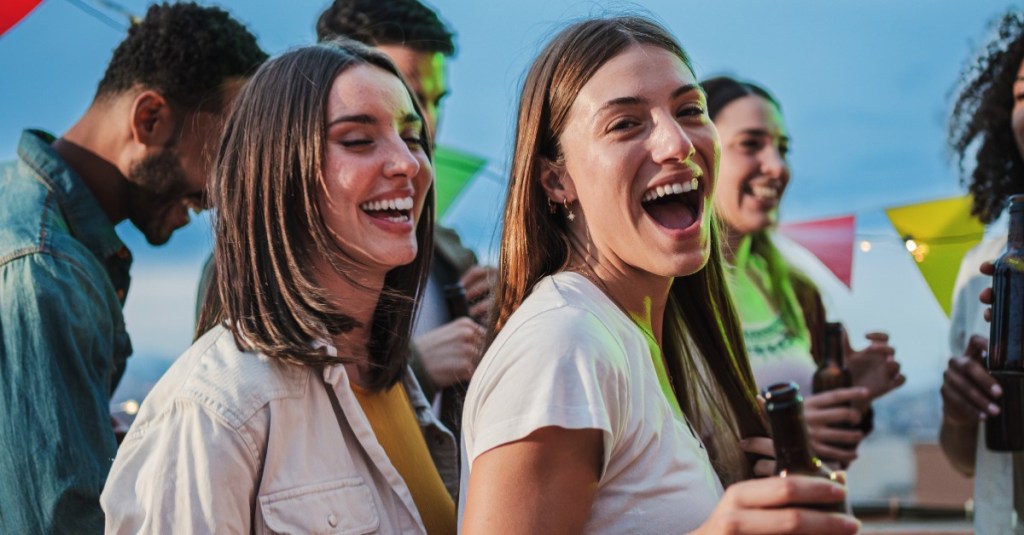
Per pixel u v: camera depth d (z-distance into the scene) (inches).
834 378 107.3
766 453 66.3
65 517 75.8
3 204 84.6
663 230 55.0
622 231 55.7
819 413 100.8
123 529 59.2
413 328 74.9
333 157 65.4
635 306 59.1
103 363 83.7
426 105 109.7
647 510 50.4
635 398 51.8
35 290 78.9
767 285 118.0
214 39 90.5
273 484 60.4
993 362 76.6
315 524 60.8
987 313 81.7
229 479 58.6
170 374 63.7
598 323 51.8
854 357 115.6
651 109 55.1
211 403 59.9
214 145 86.4
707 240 57.0
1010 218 78.0
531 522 47.4
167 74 89.3
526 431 47.8
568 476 47.9
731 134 118.3
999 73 111.7
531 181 59.2
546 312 51.9
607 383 49.6
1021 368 75.2
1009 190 113.1
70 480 75.9
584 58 56.5
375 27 106.5
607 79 55.5
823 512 42.6
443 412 92.8
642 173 54.7
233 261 65.7
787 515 42.1
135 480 60.2
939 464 189.8
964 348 109.7
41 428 76.4
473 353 90.0
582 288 54.7
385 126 67.2
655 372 54.9
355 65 68.4
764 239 119.3
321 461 63.0
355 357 68.2
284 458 61.3
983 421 100.0
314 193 65.1
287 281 64.5
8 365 77.9
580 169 56.4
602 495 50.6
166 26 90.2
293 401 62.6
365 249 66.3
